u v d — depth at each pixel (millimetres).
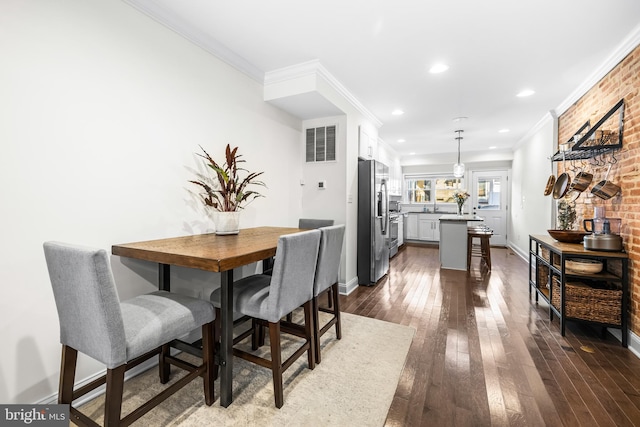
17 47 1342
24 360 1403
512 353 2107
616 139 2451
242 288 1844
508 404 1564
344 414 1500
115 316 1113
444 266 4891
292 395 1651
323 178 3637
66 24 1508
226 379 1540
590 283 2555
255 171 2930
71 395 1315
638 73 2174
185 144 2180
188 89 2193
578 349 2160
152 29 1934
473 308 3031
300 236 1640
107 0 1687
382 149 6098
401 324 2639
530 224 5262
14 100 1337
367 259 3889
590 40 2283
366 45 2408
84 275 1091
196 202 2275
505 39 2289
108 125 1701
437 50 2475
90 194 1625
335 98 3178
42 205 1438
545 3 1863
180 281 2168
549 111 4086
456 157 7699
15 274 1362
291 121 3529
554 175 3957
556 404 1561
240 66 2648
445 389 1699
